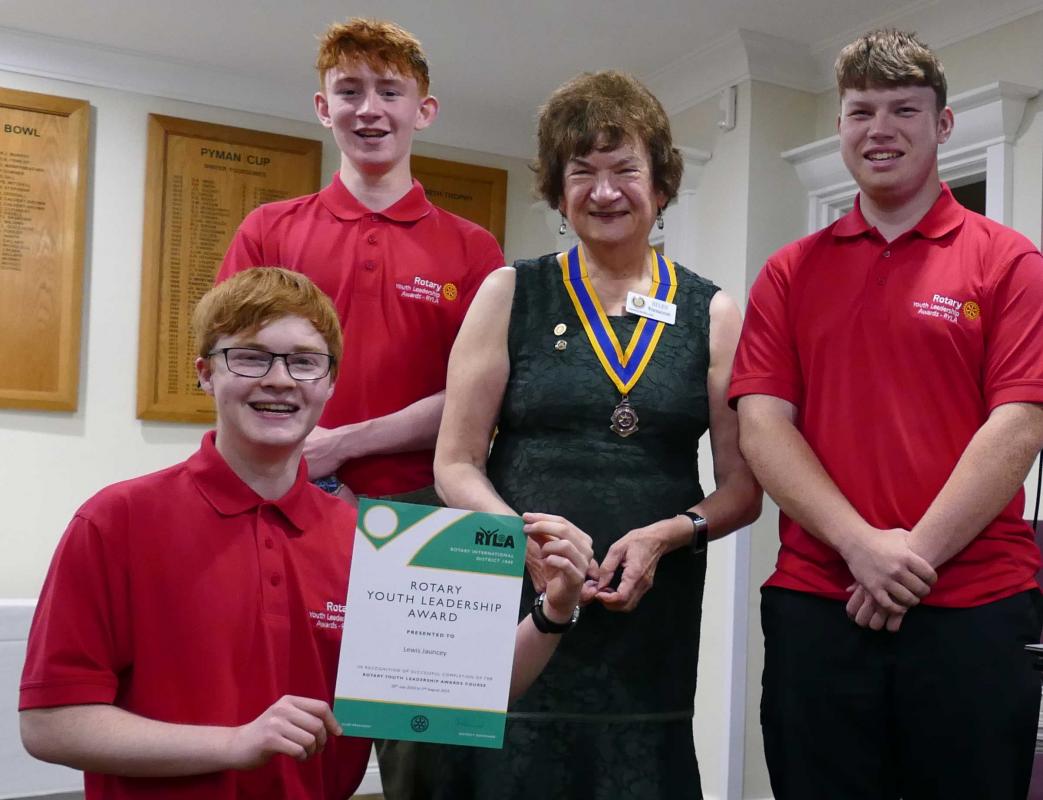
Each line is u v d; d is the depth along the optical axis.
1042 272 1.87
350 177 2.34
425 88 2.39
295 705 1.38
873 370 1.90
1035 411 1.81
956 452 1.85
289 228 2.31
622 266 2.01
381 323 2.25
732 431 2.03
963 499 1.77
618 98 1.93
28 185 4.50
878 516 1.86
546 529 1.52
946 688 1.80
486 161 5.38
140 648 1.45
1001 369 1.84
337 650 1.56
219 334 1.52
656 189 2.00
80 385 4.59
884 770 1.89
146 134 4.72
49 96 4.53
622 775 1.84
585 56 4.60
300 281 1.58
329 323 1.57
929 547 1.77
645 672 1.89
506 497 1.94
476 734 1.43
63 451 4.55
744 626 4.30
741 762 4.27
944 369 1.87
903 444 1.86
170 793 1.42
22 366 4.48
